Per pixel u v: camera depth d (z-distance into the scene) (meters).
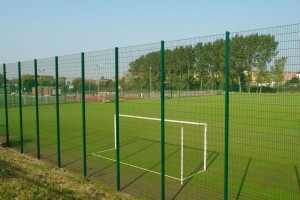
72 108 25.50
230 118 17.19
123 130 14.66
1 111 23.52
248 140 11.54
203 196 5.90
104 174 7.39
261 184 6.58
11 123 16.73
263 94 4.59
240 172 7.48
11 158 8.16
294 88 4.08
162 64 5.39
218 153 9.56
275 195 5.92
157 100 18.20
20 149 10.26
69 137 12.65
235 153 9.51
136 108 24.25
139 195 5.98
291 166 7.94
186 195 5.97
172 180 6.89
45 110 24.08
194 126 15.46
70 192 5.53
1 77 14.50
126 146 10.77
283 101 4.26
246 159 8.74
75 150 10.12
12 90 16.50
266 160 8.58
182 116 18.69
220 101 5.89
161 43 5.34
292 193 6.01
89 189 6.00
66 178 6.64
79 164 8.32
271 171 7.53
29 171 6.75
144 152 9.78
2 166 6.75
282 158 8.77
